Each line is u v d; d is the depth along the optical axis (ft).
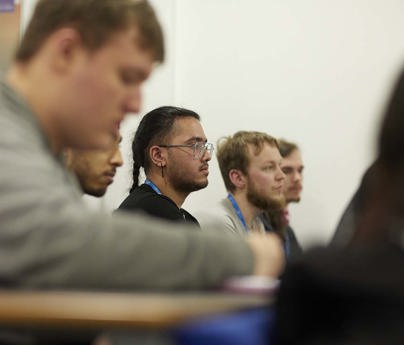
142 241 3.09
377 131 2.47
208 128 16.38
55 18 3.85
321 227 15.52
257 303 2.60
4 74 3.95
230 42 16.52
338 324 2.26
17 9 15.31
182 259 3.10
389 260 2.29
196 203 15.57
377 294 2.23
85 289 3.02
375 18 15.99
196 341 2.11
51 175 3.43
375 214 2.42
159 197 9.41
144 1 3.91
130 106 3.98
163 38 3.95
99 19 3.74
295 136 16.02
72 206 3.21
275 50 16.31
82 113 3.86
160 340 2.32
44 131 3.91
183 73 16.63
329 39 16.14
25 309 2.41
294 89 16.16
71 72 3.82
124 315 2.30
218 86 16.46
